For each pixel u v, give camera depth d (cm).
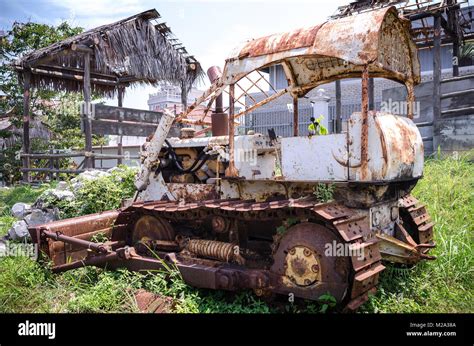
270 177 472
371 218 378
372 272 339
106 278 441
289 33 402
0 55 1397
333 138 373
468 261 459
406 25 411
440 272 450
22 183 1166
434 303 399
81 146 1644
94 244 466
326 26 381
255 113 1680
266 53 404
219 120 511
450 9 962
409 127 409
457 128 952
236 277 385
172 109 515
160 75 1138
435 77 977
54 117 1600
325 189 377
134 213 506
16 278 477
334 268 343
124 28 1056
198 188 484
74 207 697
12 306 423
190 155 515
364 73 353
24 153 1173
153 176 522
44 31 1398
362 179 354
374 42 347
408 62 441
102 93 1377
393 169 360
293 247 365
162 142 506
